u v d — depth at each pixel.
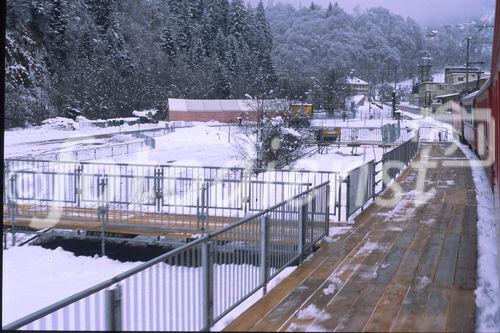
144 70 84.38
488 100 18.30
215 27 135.62
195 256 5.19
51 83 63.78
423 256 8.30
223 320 6.09
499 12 9.68
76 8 78.88
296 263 8.01
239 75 108.56
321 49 146.62
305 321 5.56
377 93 139.75
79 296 3.85
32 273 9.81
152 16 116.69
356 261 8.03
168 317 5.13
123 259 10.96
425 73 110.44
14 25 62.44
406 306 6.02
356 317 5.68
